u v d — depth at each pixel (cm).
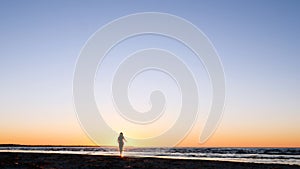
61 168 1986
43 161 2369
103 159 2659
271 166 2506
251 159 4481
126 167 2114
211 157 4959
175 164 2444
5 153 3123
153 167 2167
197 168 2228
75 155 3080
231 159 4422
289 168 2402
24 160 2408
